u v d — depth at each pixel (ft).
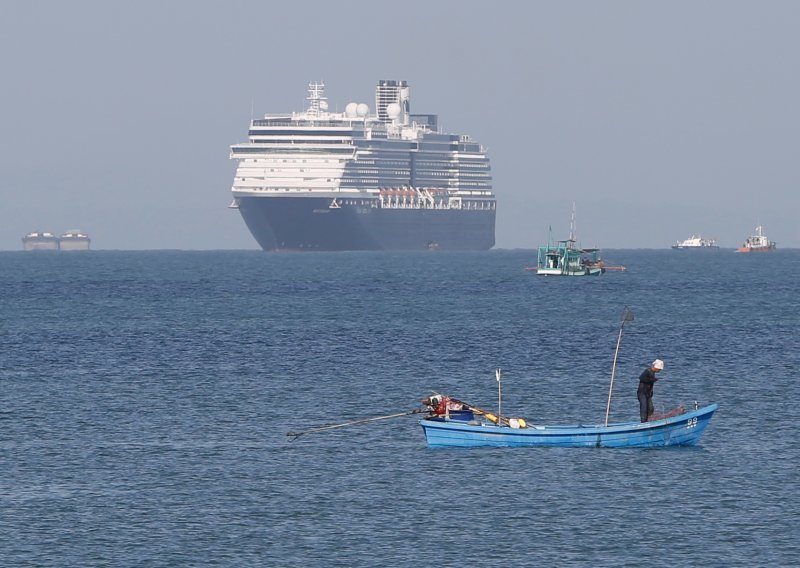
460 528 515.09
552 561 472.44
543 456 645.51
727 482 587.27
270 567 467.52
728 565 467.93
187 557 479.41
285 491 576.20
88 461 642.22
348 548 489.26
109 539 501.97
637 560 473.26
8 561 474.90
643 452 653.30
